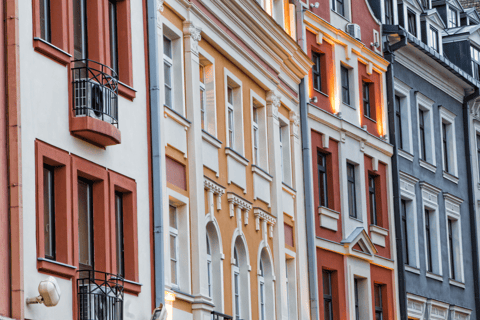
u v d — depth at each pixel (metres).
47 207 24.89
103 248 26.62
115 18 29.22
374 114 51.12
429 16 58.62
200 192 33.03
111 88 27.14
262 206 38.78
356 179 48.56
